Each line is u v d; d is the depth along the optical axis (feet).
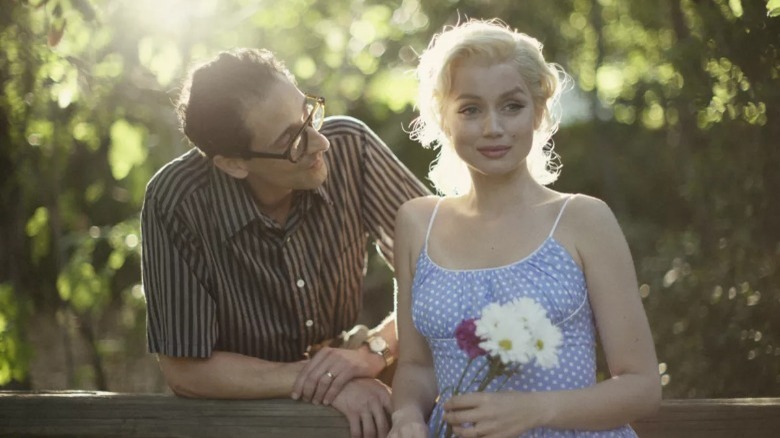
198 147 8.77
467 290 7.80
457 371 7.84
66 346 15.57
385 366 8.80
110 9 14.66
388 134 25.55
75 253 16.38
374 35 22.33
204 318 8.70
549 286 7.62
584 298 7.71
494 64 7.73
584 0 22.98
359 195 9.46
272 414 8.34
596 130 26.11
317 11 21.65
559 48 23.89
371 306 23.26
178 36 15.52
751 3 10.32
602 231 7.68
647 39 18.34
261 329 9.14
